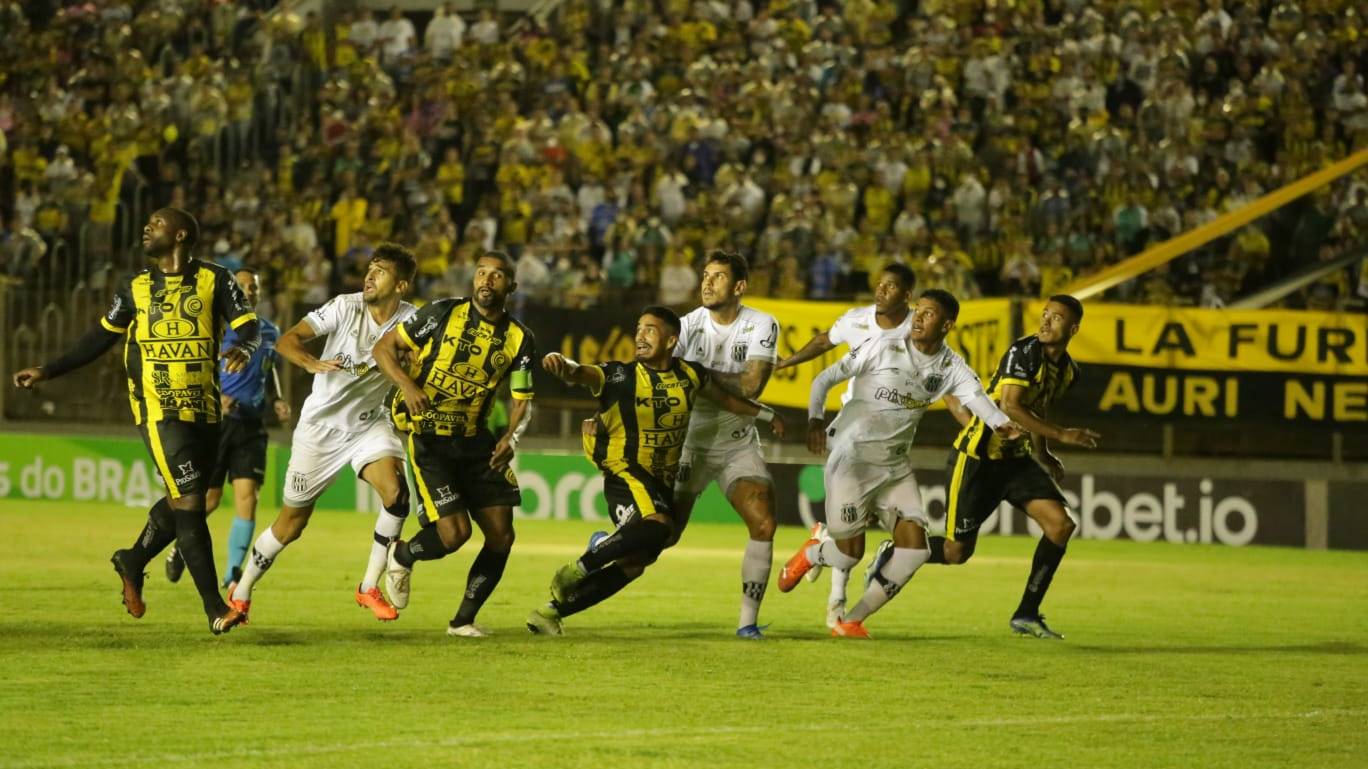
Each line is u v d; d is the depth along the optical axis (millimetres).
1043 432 23281
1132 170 55625
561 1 70375
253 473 27828
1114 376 44906
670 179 57875
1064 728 16797
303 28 68500
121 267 59844
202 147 64500
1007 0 63469
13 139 66438
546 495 47812
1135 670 21062
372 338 23000
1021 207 55562
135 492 49906
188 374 20734
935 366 23312
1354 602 30516
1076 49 61344
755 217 56531
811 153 58812
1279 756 15578
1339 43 60750
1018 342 24219
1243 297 50250
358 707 17000
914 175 56969
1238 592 32094
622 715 16906
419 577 31266
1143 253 49406
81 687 17922
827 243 53562
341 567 32688
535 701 17578
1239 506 43719
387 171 62438
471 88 64938
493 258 21531
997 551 40625
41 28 72188
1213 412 44594
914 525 23719
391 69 67875
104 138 65312
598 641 22578
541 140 61312
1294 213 53125
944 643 23422
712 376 22375
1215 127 57844
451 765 14352
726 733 16094
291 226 59625
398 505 23109
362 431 23312
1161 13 61656
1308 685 20031
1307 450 44188
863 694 18609
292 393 49125
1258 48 60875
